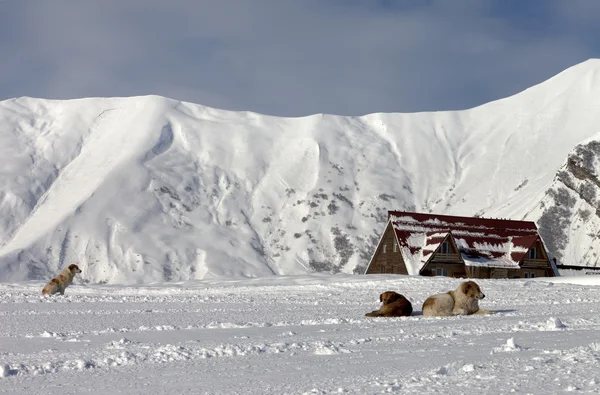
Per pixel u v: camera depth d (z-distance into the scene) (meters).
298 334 17.72
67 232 185.12
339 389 9.12
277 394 9.30
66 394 9.91
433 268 80.31
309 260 193.62
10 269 169.62
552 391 8.39
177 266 179.38
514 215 183.12
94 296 39.62
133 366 12.70
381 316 23.34
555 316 21.72
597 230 149.38
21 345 16.42
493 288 40.34
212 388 10.05
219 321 22.61
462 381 9.38
